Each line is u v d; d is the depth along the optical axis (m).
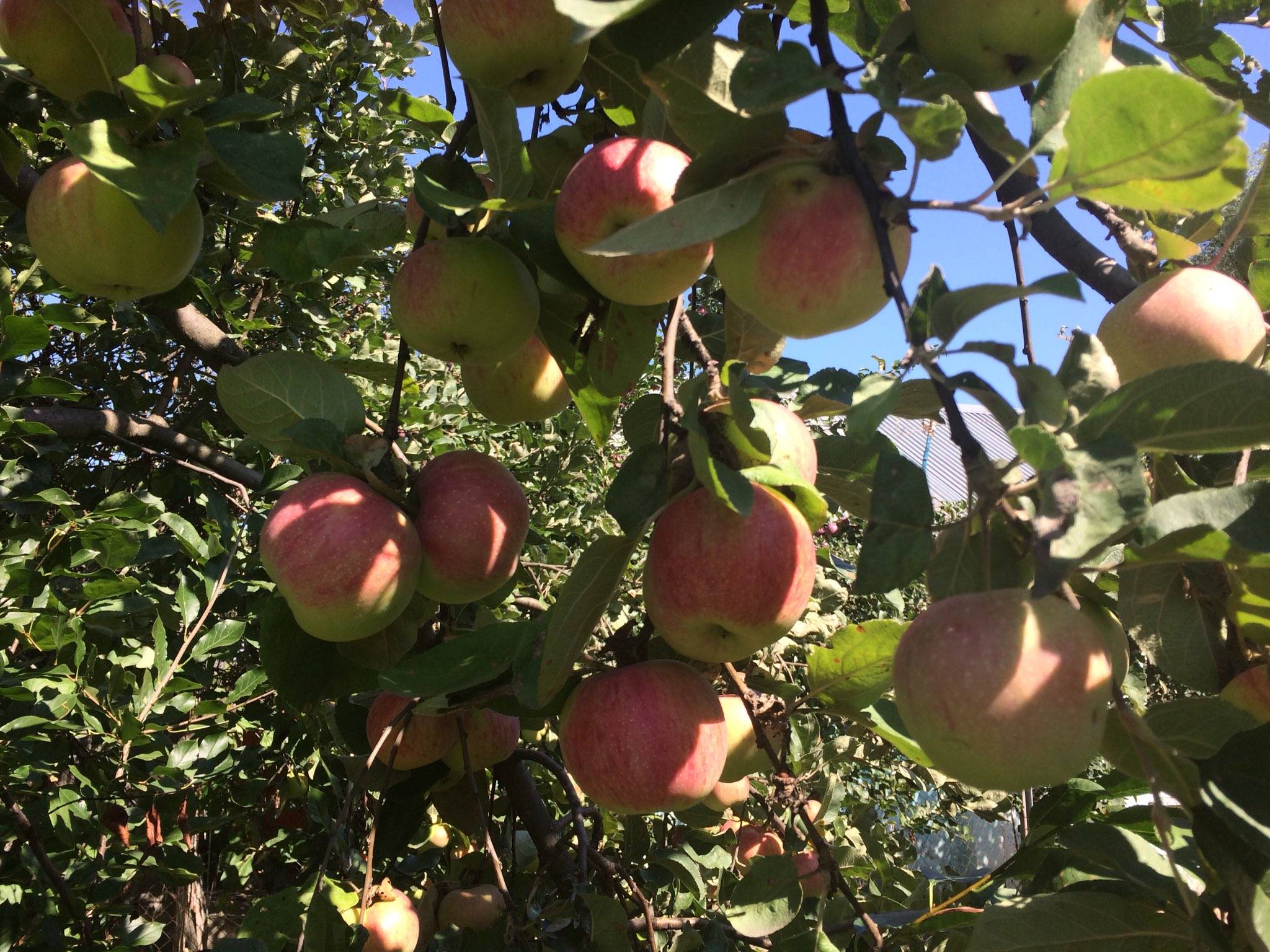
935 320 0.27
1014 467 0.28
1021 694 0.27
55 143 0.87
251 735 0.83
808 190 0.31
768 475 0.35
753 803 0.77
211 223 0.89
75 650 0.60
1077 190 0.27
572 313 0.48
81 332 0.92
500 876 0.54
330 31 1.08
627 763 0.41
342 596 0.43
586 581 0.36
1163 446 0.29
